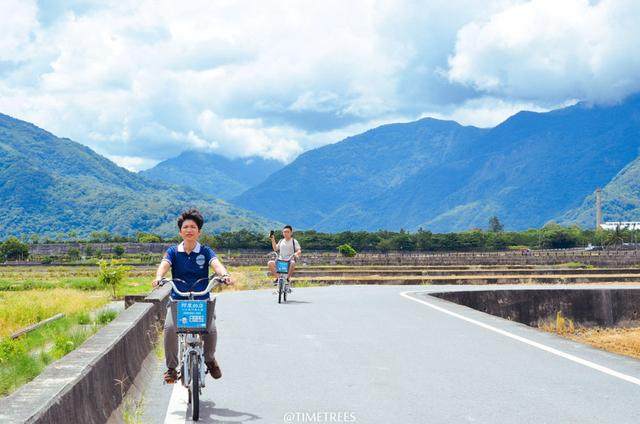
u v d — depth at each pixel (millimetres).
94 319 17641
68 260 152500
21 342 13195
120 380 7379
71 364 6262
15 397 5051
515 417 7258
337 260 84625
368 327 14406
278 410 7574
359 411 7535
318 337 12977
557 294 22672
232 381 9086
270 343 12258
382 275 42625
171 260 7270
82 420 5582
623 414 7355
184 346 7617
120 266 31438
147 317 10875
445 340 12570
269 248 175125
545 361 10469
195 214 7297
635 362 10375
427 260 87250
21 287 47375
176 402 7934
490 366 10078
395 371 9734
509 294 22734
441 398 8117
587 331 21500
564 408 7617
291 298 21812
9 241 153000
